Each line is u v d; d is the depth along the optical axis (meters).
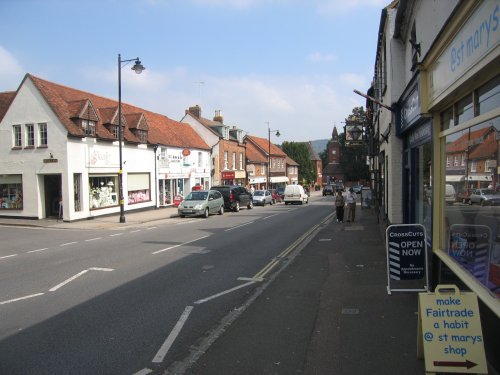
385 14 14.01
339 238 14.82
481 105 4.95
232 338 5.50
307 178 92.75
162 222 22.80
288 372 4.47
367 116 22.77
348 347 5.02
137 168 28.61
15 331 5.78
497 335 3.97
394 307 6.45
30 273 9.56
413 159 11.52
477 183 5.20
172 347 5.21
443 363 3.92
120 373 4.51
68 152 22.23
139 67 21.64
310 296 7.45
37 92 22.75
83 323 6.11
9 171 23.53
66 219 22.27
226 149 47.47
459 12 4.91
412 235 6.71
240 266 10.36
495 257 4.61
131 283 8.56
